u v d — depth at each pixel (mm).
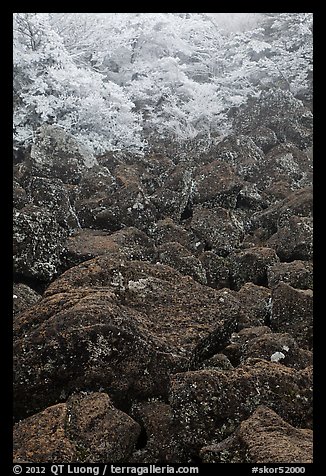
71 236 8758
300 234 9336
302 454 4258
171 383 5273
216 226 10094
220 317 6523
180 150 15273
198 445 5016
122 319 5516
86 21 16516
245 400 5172
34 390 5234
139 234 9164
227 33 20141
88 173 11148
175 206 11016
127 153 13445
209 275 9016
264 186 13109
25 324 5703
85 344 5301
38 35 13273
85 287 6441
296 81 18562
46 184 9141
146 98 16016
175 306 6625
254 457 4352
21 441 4656
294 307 7148
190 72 18297
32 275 7539
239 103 17250
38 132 12031
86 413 4941
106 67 16516
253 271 8859
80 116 13453
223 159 13641
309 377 5395
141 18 16453
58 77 13195
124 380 5426
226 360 6105
